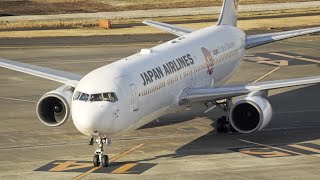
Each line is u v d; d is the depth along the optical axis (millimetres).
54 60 185125
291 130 114562
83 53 196375
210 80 121000
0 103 137125
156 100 100812
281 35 139250
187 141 107688
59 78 115812
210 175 89250
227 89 108875
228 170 91375
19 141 108438
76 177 89188
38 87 152750
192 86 113188
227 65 129250
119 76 94375
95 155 93688
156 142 107000
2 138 110375
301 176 88375
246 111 104875
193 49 118000
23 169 93250
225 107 112688
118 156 99000
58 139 109438
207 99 109438
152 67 102250
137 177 88875
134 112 94688
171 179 87750
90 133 90625
